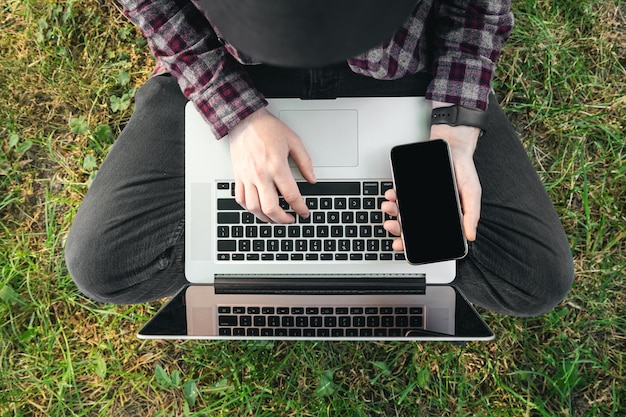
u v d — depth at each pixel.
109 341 1.55
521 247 1.24
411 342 1.53
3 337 1.56
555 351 1.53
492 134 1.24
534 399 1.51
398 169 1.12
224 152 1.20
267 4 0.59
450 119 1.15
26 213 1.62
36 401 1.54
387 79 1.19
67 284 1.58
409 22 1.10
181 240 1.29
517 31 1.60
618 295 1.55
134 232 1.25
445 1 1.14
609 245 1.56
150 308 1.57
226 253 1.22
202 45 1.12
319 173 1.20
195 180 1.21
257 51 0.65
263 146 1.13
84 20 1.65
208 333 1.18
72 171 1.63
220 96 1.12
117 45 1.65
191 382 1.48
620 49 1.62
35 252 1.60
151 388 1.54
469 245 1.26
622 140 1.57
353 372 1.53
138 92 1.31
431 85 1.16
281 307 1.21
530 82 1.62
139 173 1.26
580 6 1.60
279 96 1.21
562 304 1.55
